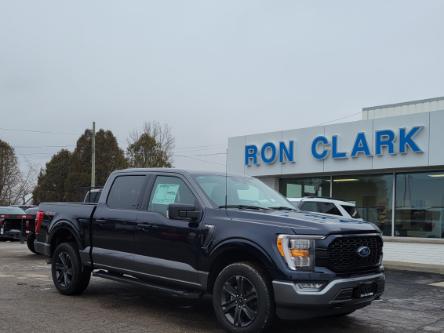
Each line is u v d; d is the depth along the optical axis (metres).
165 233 6.55
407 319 7.00
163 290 6.53
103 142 51.34
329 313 5.47
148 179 7.23
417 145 14.38
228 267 5.77
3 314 6.73
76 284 7.95
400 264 13.55
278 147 17.86
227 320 5.73
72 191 49.50
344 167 16.08
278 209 6.68
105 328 6.07
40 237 8.82
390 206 15.41
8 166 50.03
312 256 5.35
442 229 14.20
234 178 7.24
